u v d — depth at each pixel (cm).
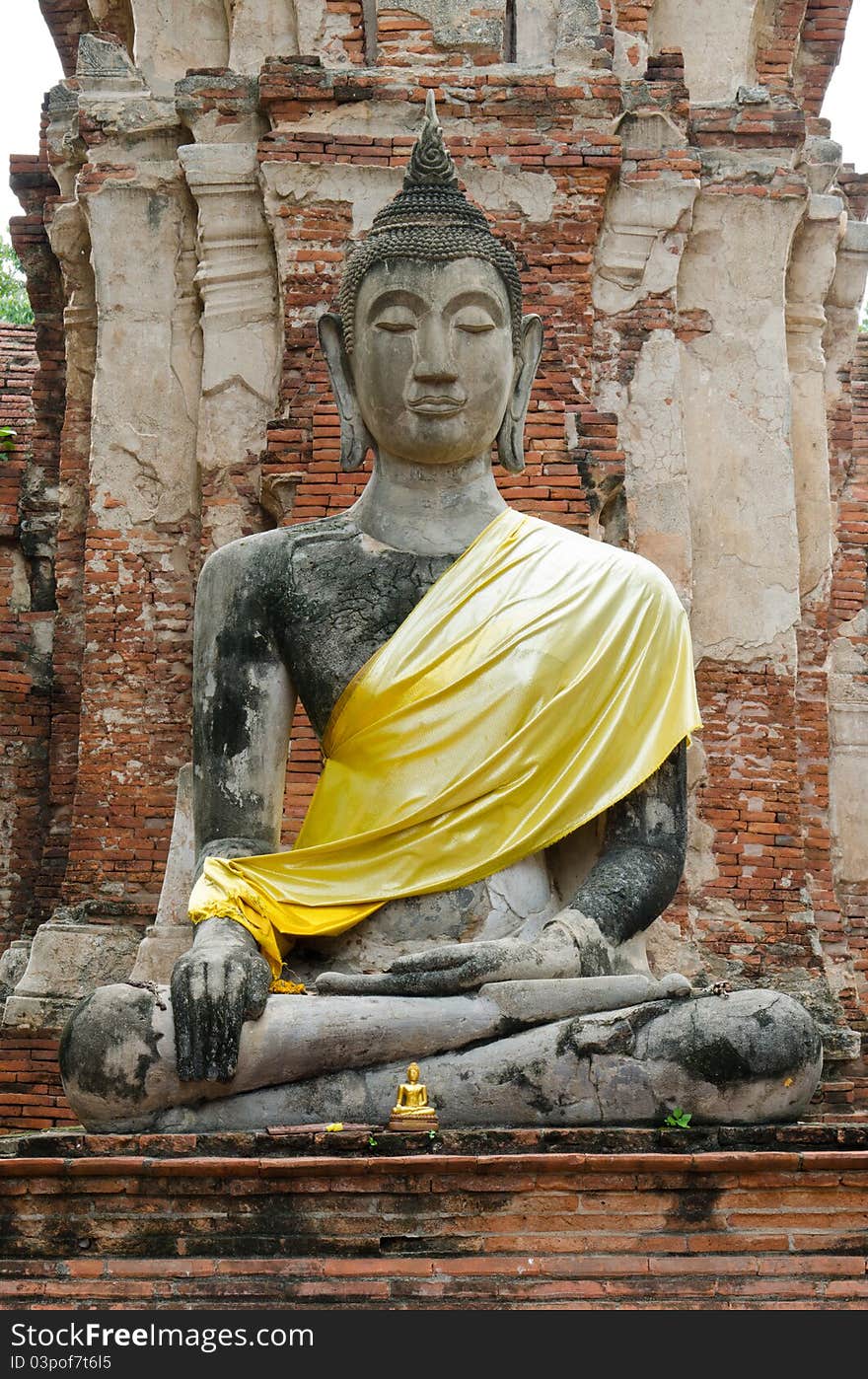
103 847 1359
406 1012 842
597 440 1334
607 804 923
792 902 1344
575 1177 750
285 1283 724
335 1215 744
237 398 1385
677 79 1416
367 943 907
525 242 1368
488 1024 842
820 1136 781
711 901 1341
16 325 1738
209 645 975
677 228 1391
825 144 1460
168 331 1419
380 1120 835
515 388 1027
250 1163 745
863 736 1464
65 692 1473
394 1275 727
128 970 1320
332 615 959
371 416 987
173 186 1423
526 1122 830
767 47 1530
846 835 1448
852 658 1481
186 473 1409
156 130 1424
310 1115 836
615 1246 738
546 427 1334
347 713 937
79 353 1478
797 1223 747
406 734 925
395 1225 743
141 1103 833
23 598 1541
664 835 941
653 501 1367
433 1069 837
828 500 1436
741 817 1355
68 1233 742
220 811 957
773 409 1405
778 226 1416
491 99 1380
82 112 1427
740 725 1371
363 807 924
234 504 1374
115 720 1383
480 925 907
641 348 1381
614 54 1453
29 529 1539
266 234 1391
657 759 932
